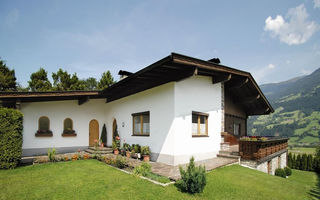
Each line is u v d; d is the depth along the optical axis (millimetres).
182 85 8586
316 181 11188
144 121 10250
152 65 7215
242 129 15094
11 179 6383
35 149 12078
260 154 8625
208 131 9703
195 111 9078
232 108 13438
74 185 5707
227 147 10641
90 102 14336
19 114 8328
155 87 9422
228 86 11281
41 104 12523
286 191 6008
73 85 21281
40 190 5344
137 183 5773
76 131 13578
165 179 6152
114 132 12844
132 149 10203
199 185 5102
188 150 8570
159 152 8836
